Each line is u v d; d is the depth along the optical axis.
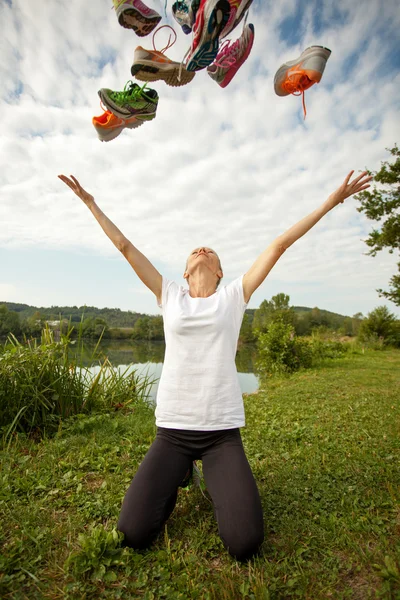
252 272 2.34
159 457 2.05
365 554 1.86
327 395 6.64
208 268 2.48
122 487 2.57
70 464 2.92
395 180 15.26
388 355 18.75
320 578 1.72
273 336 11.80
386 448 3.39
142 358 13.37
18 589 1.62
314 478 2.73
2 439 3.43
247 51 2.66
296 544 1.98
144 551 1.94
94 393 4.81
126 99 2.56
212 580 1.72
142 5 2.36
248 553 1.83
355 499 2.38
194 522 2.21
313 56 2.33
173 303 2.33
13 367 3.96
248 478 1.94
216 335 2.15
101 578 1.69
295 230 2.32
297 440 3.80
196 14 2.20
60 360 4.45
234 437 2.10
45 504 2.33
